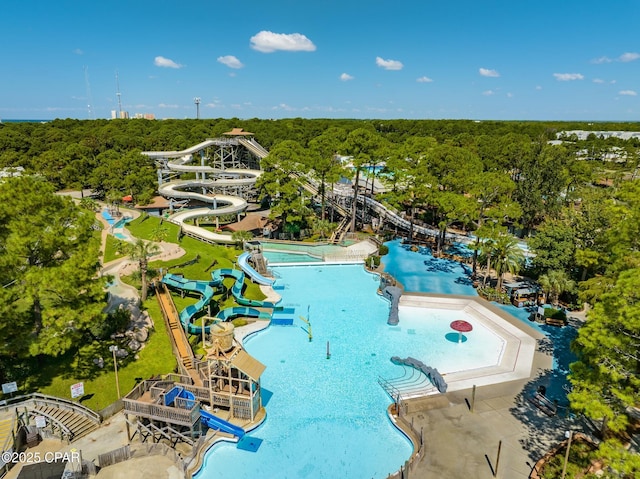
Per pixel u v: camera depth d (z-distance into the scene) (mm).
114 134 163000
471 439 31156
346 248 79938
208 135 172500
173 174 136250
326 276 67125
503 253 56344
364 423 33812
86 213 37906
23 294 32375
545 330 48156
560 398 36000
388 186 90875
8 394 34281
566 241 53844
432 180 77250
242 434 32062
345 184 125562
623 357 25812
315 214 100250
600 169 129500
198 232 81375
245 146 127062
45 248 34000
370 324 50812
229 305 54625
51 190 36125
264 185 88562
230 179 120062
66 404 33188
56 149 142500
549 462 28109
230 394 33344
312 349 44969
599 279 37906
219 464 29797
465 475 27750
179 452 30688
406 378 39625
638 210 32875
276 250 78750
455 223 95625
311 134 191125
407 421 33125
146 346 43062
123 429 32656
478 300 56406
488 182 66000
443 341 46719
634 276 25078
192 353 41250
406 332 48812
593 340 26328
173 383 34562
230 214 98688
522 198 83250
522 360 42125
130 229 83000
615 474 24859
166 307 49969
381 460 30078
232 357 33688
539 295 56062
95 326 41531
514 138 144875
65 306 34156
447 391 37188
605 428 30578
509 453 29766
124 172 119062
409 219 95062
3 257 31344
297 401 36469
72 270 33188
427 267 70375
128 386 37219
